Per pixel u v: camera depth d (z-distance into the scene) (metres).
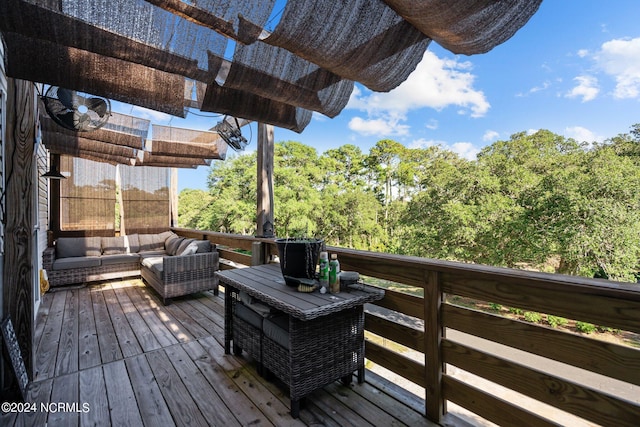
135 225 6.57
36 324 3.21
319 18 1.24
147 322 3.27
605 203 7.75
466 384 1.66
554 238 8.40
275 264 2.87
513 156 11.72
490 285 1.55
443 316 1.76
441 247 10.64
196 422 1.72
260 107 2.28
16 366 1.96
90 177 6.02
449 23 1.28
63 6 1.24
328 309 1.60
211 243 4.60
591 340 1.25
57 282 4.59
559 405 1.33
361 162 21.81
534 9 1.24
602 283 1.20
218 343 2.74
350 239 16.73
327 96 2.03
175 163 5.30
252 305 2.18
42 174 4.37
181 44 1.53
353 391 2.01
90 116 2.85
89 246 5.23
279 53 1.75
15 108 2.18
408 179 18.73
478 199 10.24
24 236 2.16
